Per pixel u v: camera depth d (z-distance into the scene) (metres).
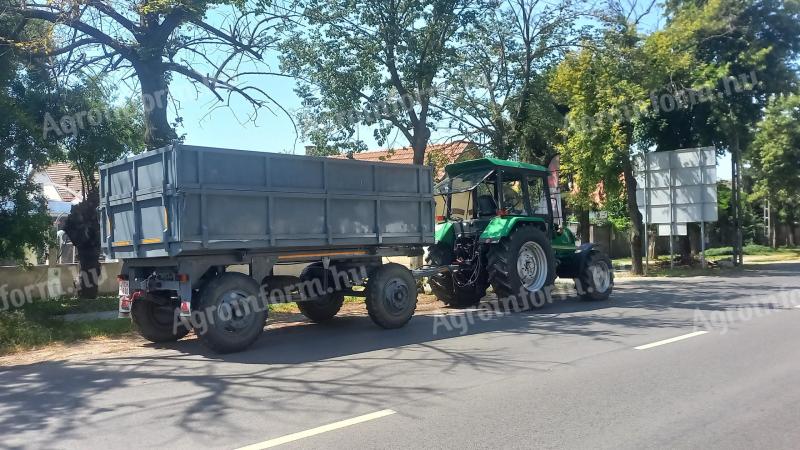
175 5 12.29
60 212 19.39
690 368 7.32
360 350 8.80
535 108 18.22
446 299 13.66
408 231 10.67
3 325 9.96
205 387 6.80
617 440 4.99
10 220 12.05
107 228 9.70
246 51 14.14
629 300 13.98
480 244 12.89
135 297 9.30
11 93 13.30
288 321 12.02
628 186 22.30
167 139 13.45
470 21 15.19
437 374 7.21
